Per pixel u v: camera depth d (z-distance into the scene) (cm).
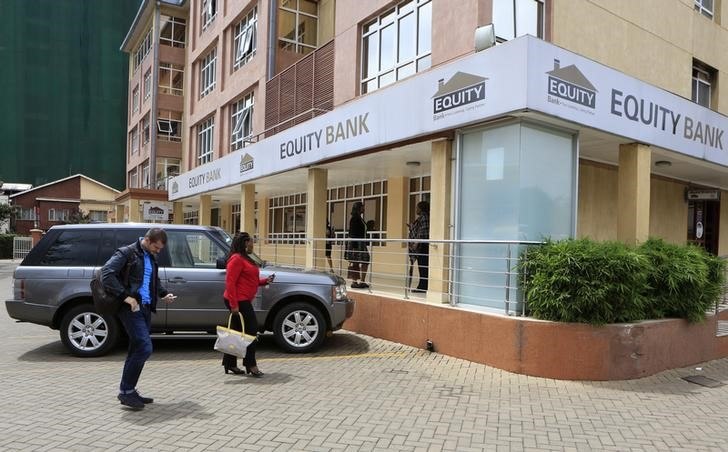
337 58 1305
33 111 6200
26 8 6134
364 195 1530
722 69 1473
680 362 775
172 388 628
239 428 500
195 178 2155
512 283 760
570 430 515
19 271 795
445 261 884
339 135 1145
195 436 479
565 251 699
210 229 857
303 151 1290
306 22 1809
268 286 822
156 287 572
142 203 2691
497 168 814
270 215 2180
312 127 1252
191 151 2706
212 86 2484
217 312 815
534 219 796
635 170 934
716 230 1598
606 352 687
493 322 745
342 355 819
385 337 940
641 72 1191
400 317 909
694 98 1416
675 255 790
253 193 1698
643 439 496
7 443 458
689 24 1342
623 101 886
